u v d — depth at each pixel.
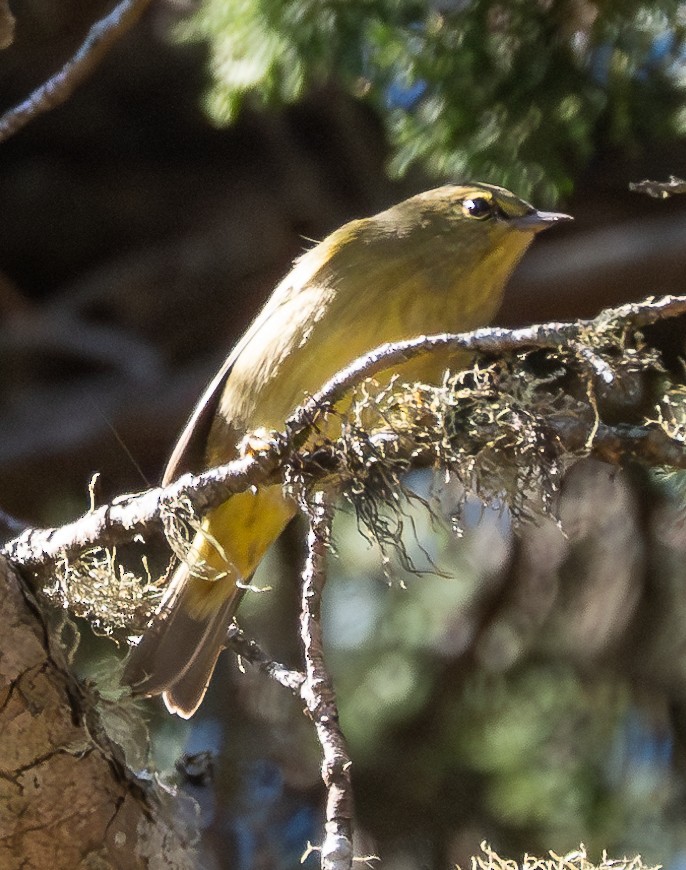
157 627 6.88
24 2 12.61
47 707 5.73
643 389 9.68
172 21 12.74
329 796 5.70
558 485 5.78
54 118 13.61
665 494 11.04
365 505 6.01
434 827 11.31
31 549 6.16
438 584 11.87
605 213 12.31
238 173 13.79
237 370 7.77
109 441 12.46
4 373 13.37
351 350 7.68
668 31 8.20
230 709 11.22
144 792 6.06
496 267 8.34
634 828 11.11
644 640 11.30
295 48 8.70
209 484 5.98
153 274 13.43
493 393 5.92
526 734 11.52
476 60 8.45
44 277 14.34
